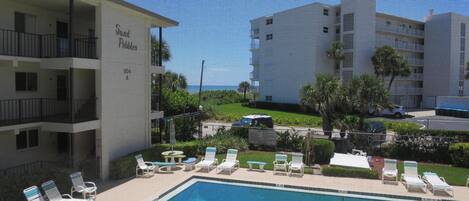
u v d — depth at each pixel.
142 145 20.09
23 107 16.41
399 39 66.44
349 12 57.53
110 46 16.86
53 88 18.09
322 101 26.52
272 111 56.22
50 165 15.97
